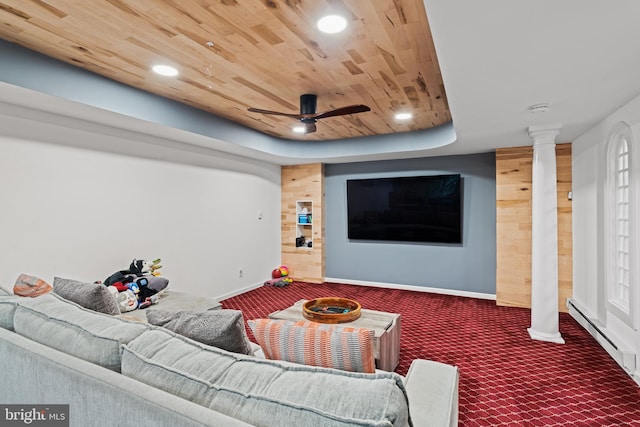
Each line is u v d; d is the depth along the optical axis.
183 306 3.05
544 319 3.33
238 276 5.08
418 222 5.20
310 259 5.91
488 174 4.81
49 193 2.89
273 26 1.97
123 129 3.46
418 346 3.19
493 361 2.87
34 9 1.82
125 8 1.81
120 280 3.13
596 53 1.74
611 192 3.04
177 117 3.44
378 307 4.44
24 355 1.25
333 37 2.10
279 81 2.84
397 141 4.84
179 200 4.13
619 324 2.87
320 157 5.36
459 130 3.43
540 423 2.05
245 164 5.24
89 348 1.20
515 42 1.63
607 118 2.97
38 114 2.81
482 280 4.87
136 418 0.91
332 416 0.78
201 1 1.74
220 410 0.89
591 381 2.53
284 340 1.28
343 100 3.33
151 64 2.53
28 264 2.75
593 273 3.49
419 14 1.83
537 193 3.35
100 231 3.28
